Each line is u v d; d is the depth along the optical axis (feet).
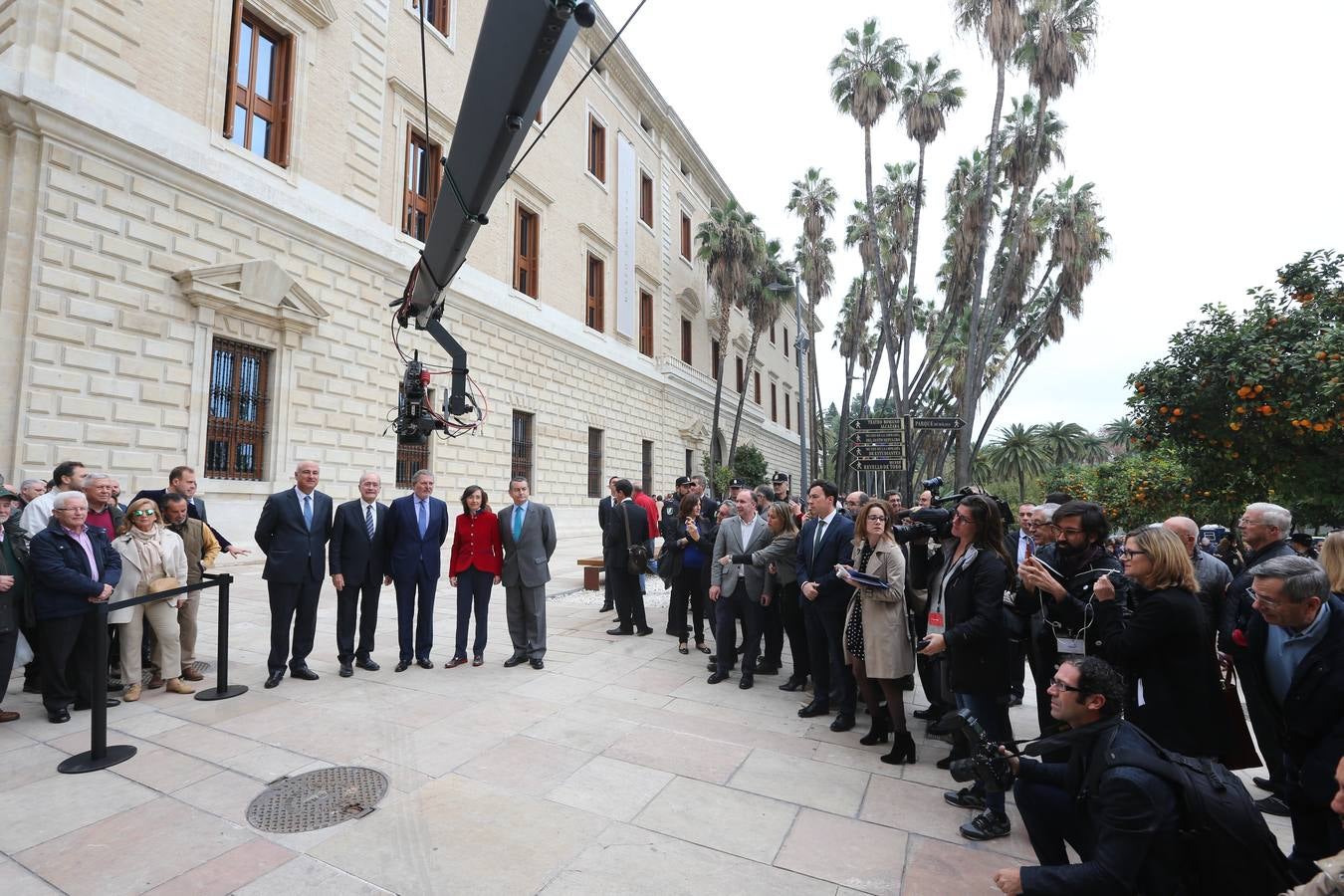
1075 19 62.64
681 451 97.86
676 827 10.85
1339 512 21.58
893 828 10.96
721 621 19.48
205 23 37.45
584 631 26.11
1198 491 25.18
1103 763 7.48
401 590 20.10
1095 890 6.89
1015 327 94.79
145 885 9.09
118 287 32.73
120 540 17.26
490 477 58.44
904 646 13.61
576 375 72.28
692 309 104.73
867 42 76.79
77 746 14.03
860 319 114.93
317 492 19.40
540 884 9.17
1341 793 6.85
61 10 31.24
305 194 42.73
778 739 14.90
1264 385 21.30
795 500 30.60
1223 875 6.87
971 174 86.43
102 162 32.22
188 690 17.63
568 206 72.69
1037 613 12.46
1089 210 82.12
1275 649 9.77
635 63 84.84
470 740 14.44
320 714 15.96
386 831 10.53
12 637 15.19
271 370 40.57
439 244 16.40
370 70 47.98
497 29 10.51
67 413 30.63
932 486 21.12
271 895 8.87
